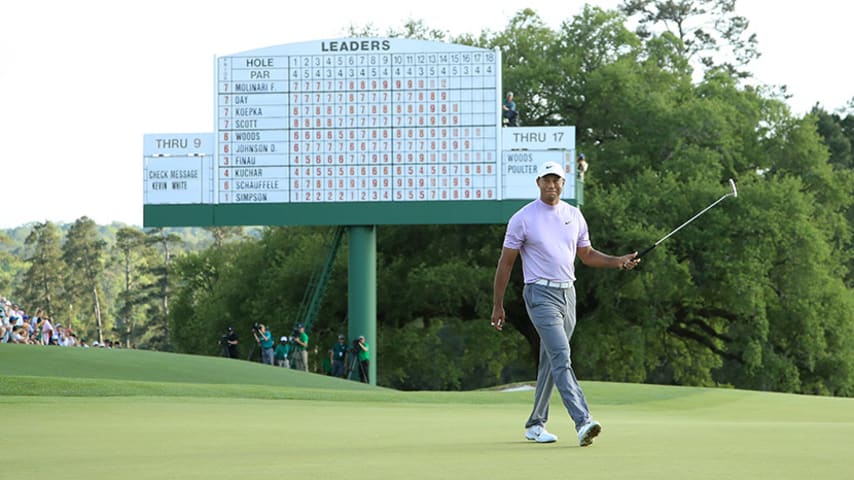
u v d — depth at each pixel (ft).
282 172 190.90
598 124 275.59
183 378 125.59
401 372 287.28
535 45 281.13
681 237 251.60
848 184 295.69
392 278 269.23
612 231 248.93
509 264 46.24
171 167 191.62
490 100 188.55
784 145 289.74
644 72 281.74
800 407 98.89
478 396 109.91
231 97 190.90
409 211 189.47
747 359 252.42
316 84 190.19
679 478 30.94
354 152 189.98
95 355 136.56
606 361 281.95
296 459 37.11
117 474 32.63
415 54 189.06
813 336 263.70
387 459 36.96
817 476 31.40
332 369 202.18
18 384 93.45
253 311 286.87
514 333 282.56
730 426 59.77
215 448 41.86
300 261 274.77
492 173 188.75
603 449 41.01
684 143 271.90
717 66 401.49
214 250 417.49
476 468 33.83
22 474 32.76
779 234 251.80
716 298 266.57
